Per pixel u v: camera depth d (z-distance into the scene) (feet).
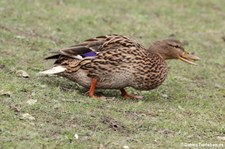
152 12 96.84
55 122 48.49
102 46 55.52
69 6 91.56
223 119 54.95
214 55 80.74
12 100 51.42
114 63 55.31
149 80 56.80
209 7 104.73
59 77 60.59
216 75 71.77
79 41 76.95
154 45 58.08
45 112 49.98
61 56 56.59
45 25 80.69
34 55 67.41
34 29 78.13
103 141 45.85
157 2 102.83
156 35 85.76
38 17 83.05
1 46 68.69
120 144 45.70
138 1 101.65
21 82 56.80
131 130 48.93
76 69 55.57
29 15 83.15
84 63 55.26
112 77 55.72
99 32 82.53
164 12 97.76
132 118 51.65
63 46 73.51
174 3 103.86
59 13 86.33
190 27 92.48
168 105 56.80
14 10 83.92
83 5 93.50
